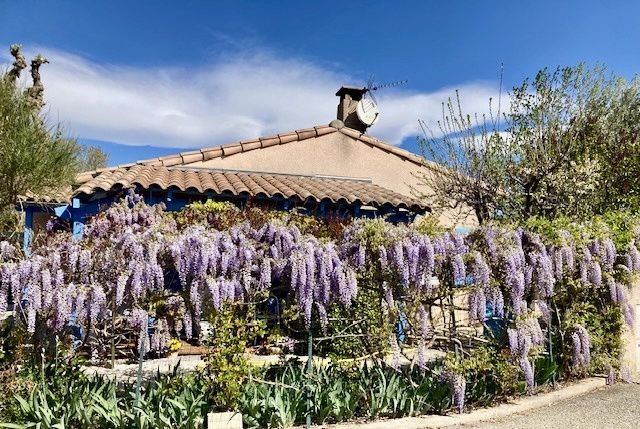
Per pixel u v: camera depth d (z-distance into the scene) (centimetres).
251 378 617
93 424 541
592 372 870
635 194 1251
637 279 881
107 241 615
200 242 602
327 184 1374
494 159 1310
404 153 1545
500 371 709
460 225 1444
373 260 680
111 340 810
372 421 617
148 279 579
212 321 598
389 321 687
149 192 1121
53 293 558
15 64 1330
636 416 682
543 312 789
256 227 805
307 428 583
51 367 633
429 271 672
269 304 688
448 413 659
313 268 626
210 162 1398
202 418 564
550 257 775
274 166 1448
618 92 1412
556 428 634
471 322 754
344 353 760
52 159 1105
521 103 1384
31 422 535
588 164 1209
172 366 841
